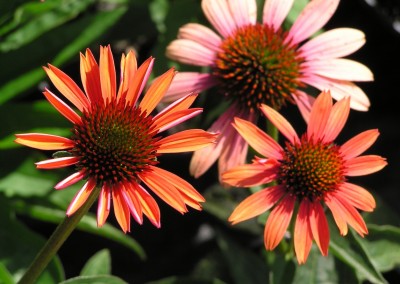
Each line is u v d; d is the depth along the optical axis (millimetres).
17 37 718
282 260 644
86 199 542
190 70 738
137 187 553
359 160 607
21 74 710
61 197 704
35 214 704
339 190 602
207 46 661
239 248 759
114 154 550
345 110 607
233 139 645
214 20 661
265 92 651
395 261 674
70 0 723
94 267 671
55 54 714
